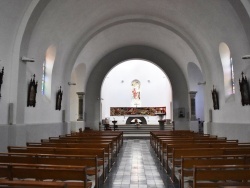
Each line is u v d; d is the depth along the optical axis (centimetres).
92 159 511
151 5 1398
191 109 2012
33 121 1111
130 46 2128
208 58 1426
